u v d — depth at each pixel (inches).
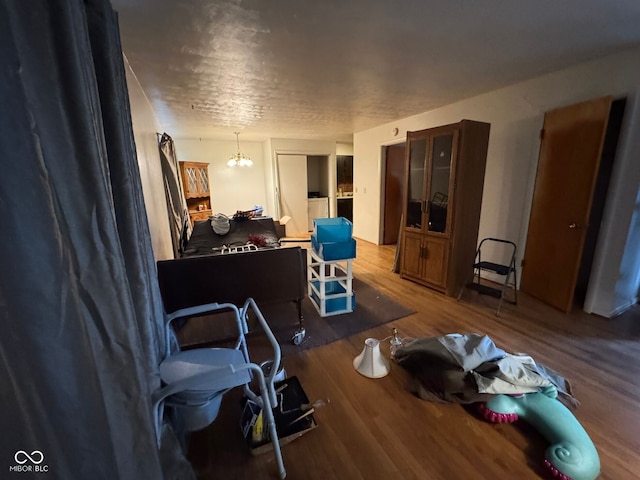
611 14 63.0
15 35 24.2
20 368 25.7
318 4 56.7
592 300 100.7
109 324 32.3
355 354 81.9
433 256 125.4
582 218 93.1
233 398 66.0
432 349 67.5
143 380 35.7
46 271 26.9
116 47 44.3
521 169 115.0
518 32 70.5
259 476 48.4
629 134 86.6
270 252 85.3
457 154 109.3
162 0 54.2
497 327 93.7
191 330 96.0
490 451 52.0
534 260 112.7
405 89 114.6
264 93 116.3
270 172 255.8
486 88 116.2
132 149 48.8
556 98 100.8
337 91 115.4
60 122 28.0
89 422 30.8
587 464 45.4
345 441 54.3
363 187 222.8
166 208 135.8
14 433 25.4
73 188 29.2
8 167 24.3
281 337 90.7
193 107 137.1
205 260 80.2
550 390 59.8
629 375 69.9
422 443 53.8
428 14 61.2
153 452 36.2
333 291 113.2
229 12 59.1
